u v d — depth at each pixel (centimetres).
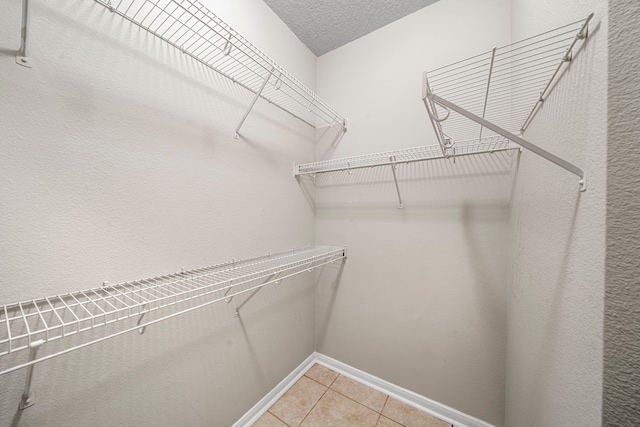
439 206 132
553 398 59
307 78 170
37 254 63
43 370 64
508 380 110
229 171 115
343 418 131
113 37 76
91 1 71
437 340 134
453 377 130
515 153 104
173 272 93
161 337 90
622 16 36
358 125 160
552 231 62
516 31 100
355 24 149
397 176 144
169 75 91
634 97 35
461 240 126
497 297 117
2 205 58
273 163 141
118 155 77
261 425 127
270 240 139
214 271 105
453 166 127
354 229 162
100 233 74
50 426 66
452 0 128
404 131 142
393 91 146
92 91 71
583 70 46
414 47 139
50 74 64
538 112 77
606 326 38
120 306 78
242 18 120
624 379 36
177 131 94
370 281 156
